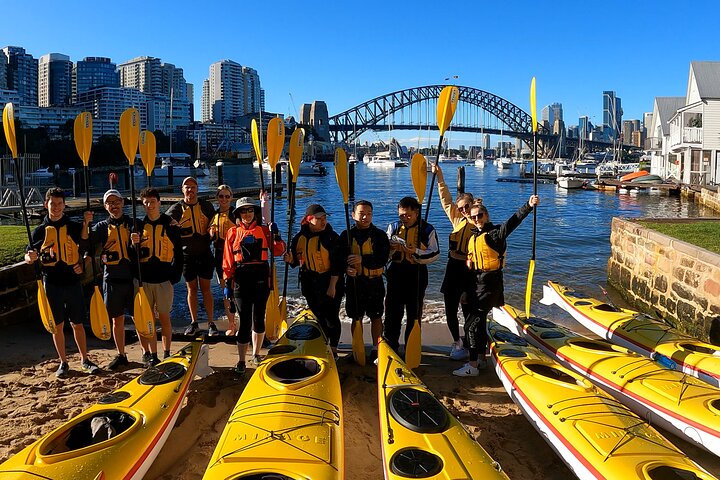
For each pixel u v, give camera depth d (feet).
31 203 73.00
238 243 15.67
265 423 10.65
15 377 16.31
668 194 120.98
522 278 36.96
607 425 11.38
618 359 15.43
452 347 19.63
